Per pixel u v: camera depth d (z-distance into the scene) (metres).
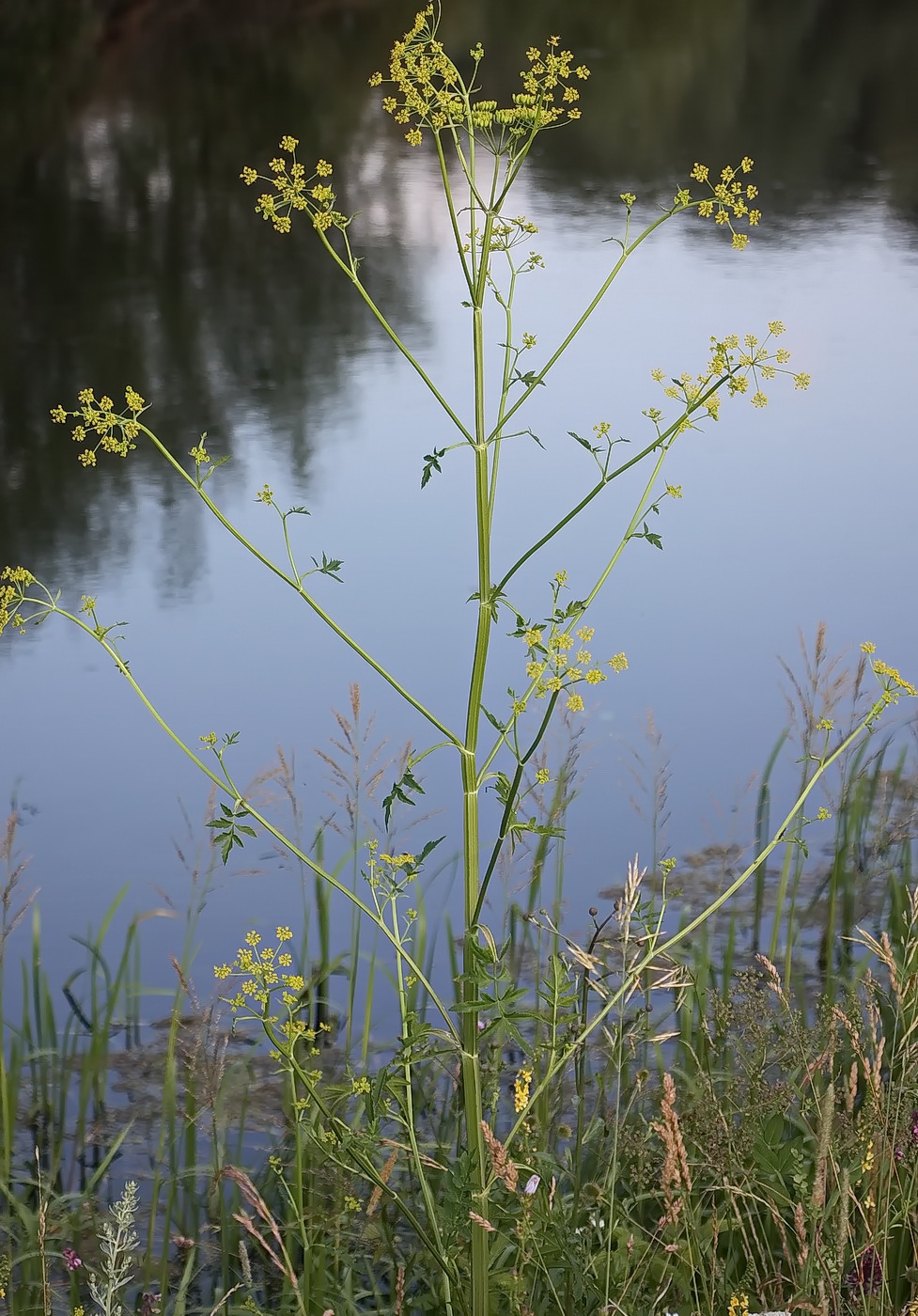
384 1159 3.12
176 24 22.31
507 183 2.28
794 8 26.19
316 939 4.29
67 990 4.22
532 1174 2.52
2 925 3.77
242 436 8.65
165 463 8.29
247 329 10.63
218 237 13.14
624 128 18.27
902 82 20.77
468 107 2.26
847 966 4.07
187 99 18.55
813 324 10.62
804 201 14.91
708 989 3.67
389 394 9.34
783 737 4.75
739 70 21.48
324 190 2.29
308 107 17.97
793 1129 3.07
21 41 20.59
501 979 2.18
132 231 13.25
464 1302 2.41
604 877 4.57
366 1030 3.54
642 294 11.50
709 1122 2.63
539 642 2.16
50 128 17.11
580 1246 2.43
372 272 12.10
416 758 2.19
